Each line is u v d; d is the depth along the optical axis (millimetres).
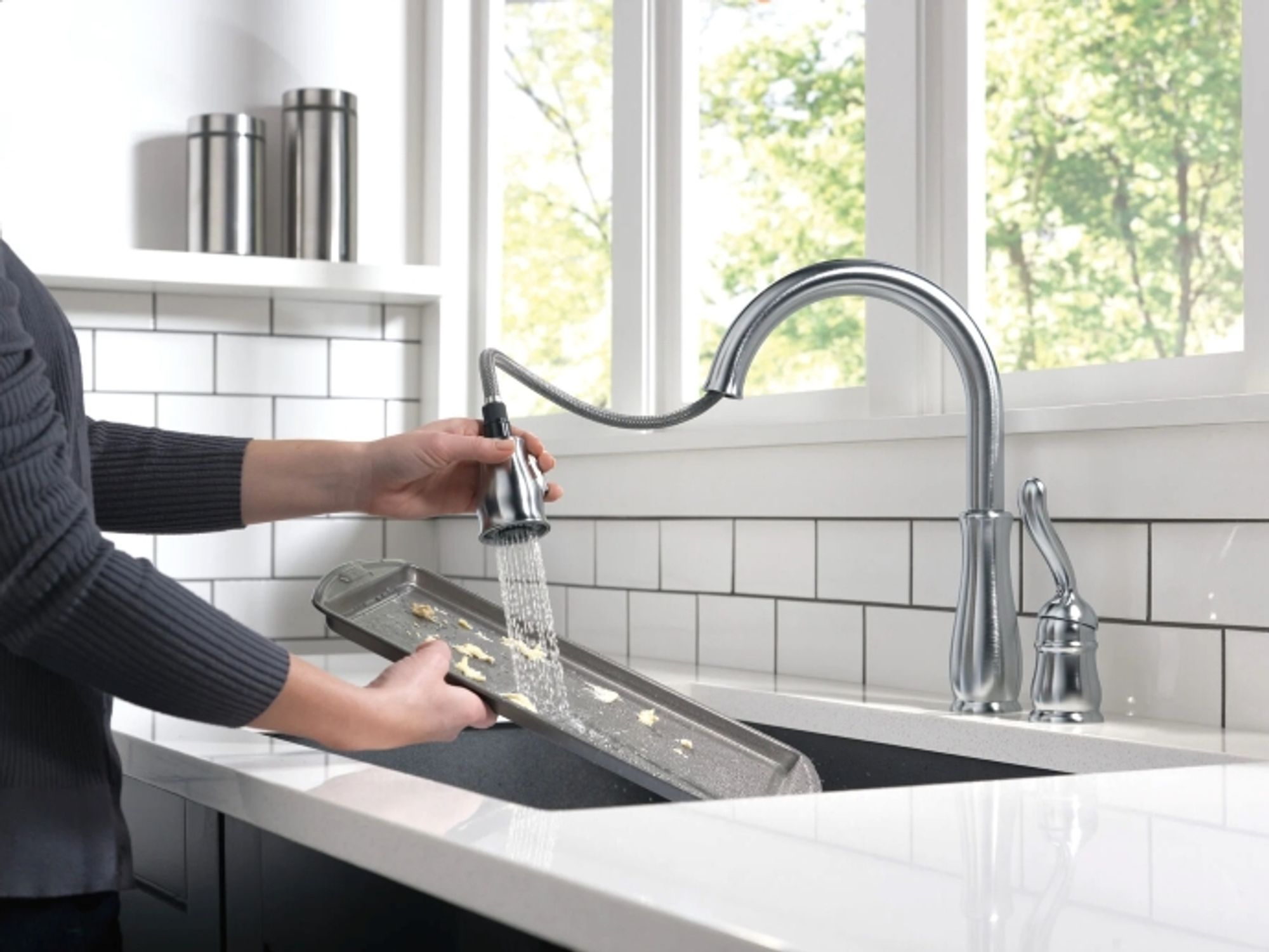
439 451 1394
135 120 2584
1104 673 1530
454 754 1629
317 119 2562
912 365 1810
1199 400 1423
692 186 2299
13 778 1081
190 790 1229
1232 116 1553
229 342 2629
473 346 2707
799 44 2131
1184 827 839
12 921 1087
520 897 754
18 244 2371
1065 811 891
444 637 1481
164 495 1498
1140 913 641
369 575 1547
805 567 1904
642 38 2320
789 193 2143
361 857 932
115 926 1161
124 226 2576
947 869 729
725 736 1419
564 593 2387
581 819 876
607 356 2494
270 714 1062
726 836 811
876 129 1872
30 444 996
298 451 1512
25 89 2521
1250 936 604
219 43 2637
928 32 1832
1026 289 1771
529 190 2664
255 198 2547
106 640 998
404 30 2752
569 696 1408
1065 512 1572
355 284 2568
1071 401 1661
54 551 980
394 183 2748
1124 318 1663
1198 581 1441
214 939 1200
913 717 1502
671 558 2150
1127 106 1659
